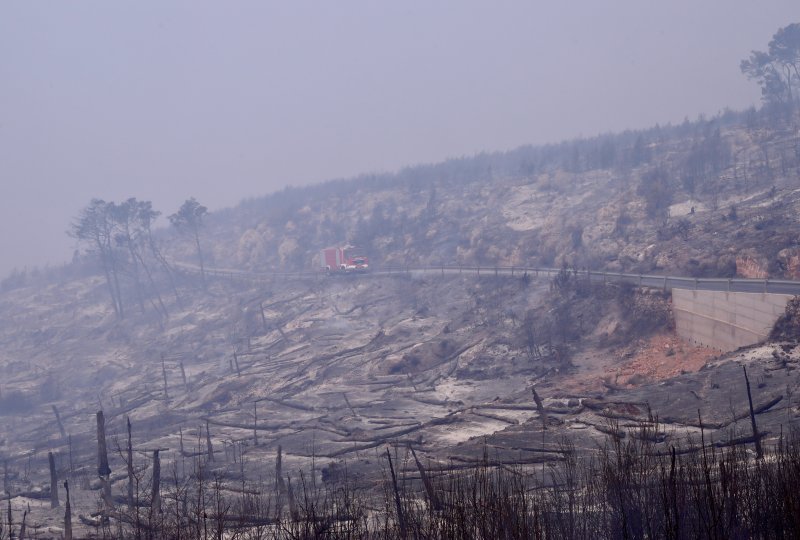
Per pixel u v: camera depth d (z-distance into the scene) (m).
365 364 96.44
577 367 76.69
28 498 53.00
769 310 60.59
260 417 82.12
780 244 78.62
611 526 24.75
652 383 64.44
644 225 111.31
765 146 133.50
